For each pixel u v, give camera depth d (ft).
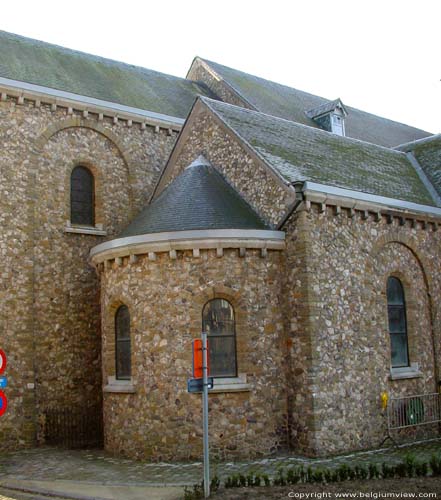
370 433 50.24
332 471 39.65
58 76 68.23
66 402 60.13
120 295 51.24
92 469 45.47
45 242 61.31
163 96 78.07
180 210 51.60
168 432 47.44
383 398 51.52
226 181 56.54
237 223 50.06
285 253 50.19
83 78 71.15
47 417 58.49
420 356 56.49
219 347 48.49
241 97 81.92
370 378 51.21
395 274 55.98
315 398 46.88
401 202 55.93
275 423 48.39
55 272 61.52
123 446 50.01
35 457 51.60
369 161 66.54
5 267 57.98
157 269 49.34
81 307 62.59
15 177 59.88
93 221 65.92
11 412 56.24
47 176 62.39
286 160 54.60
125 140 68.54
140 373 49.32
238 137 55.57
